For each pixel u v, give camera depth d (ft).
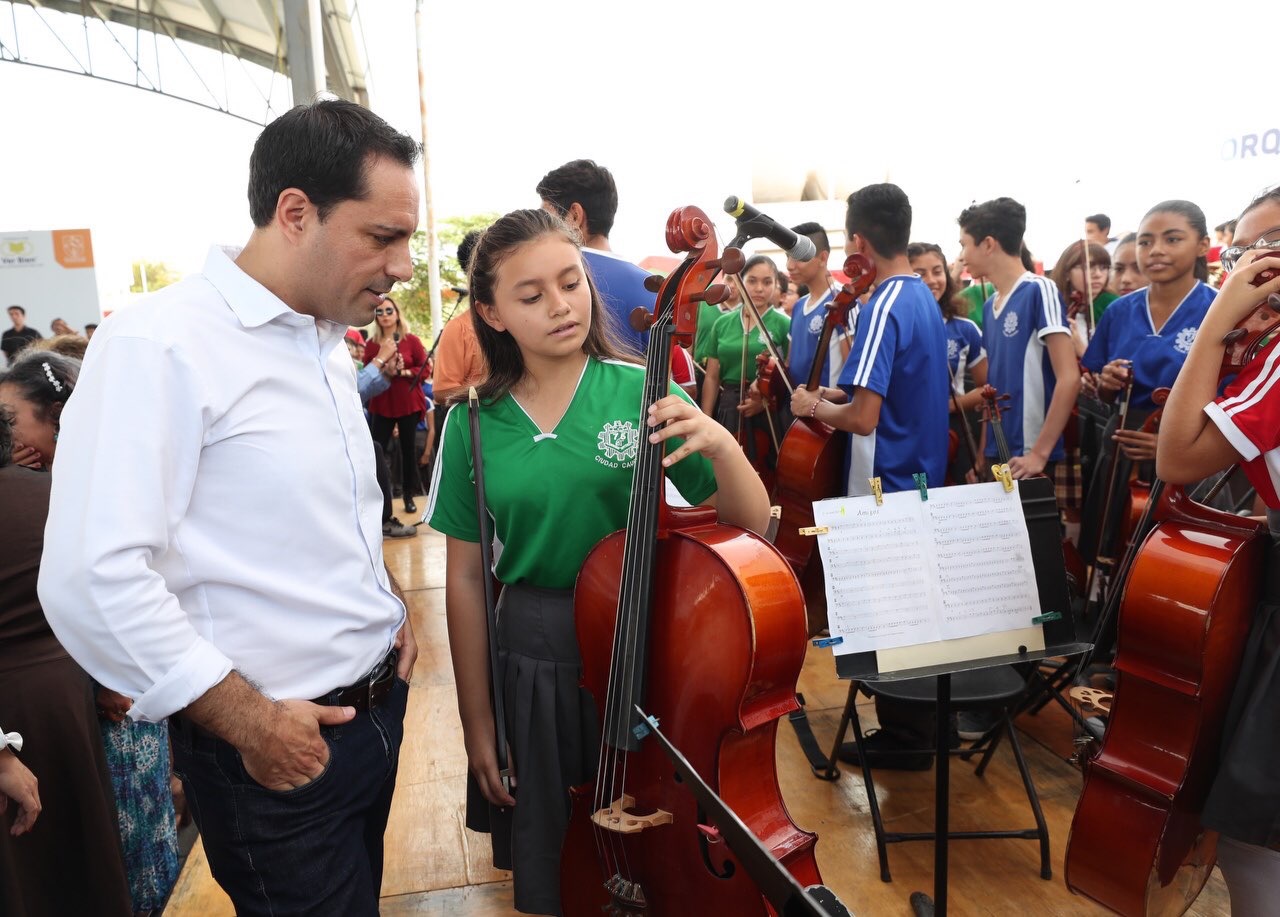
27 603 5.74
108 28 58.80
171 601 3.55
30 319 22.71
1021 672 8.50
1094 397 10.82
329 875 4.15
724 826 2.43
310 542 4.07
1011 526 5.59
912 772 8.62
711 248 4.70
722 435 4.68
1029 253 12.04
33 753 5.67
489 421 5.22
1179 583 5.12
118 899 6.02
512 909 6.97
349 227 3.86
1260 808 4.61
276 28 50.31
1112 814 5.49
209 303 3.84
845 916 2.39
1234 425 4.60
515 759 5.32
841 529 5.39
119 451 3.48
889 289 9.07
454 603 5.55
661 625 4.68
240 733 3.67
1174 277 9.49
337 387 4.39
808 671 11.01
